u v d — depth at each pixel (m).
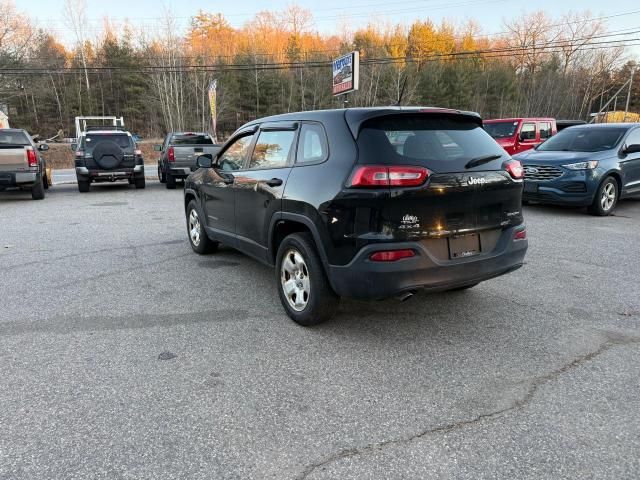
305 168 3.88
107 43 60.75
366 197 3.30
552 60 64.44
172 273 5.64
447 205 3.46
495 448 2.48
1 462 2.38
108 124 38.81
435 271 3.43
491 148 3.88
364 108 3.74
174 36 52.41
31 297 4.80
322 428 2.66
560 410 2.81
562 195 9.02
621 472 2.29
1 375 3.23
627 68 66.31
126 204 11.49
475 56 60.53
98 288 5.09
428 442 2.53
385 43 59.00
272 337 3.85
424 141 3.57
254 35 65.56
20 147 11.77
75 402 2.91
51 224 8.83
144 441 2.54
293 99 57.88
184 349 3.64
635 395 2.96
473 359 3.46
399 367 3.34
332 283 3.64
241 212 4.93
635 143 9.73
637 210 9.90
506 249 3.79
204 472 2.31
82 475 2.29
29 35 56.22
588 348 3.61
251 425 2.68
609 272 5.51
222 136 57.81
